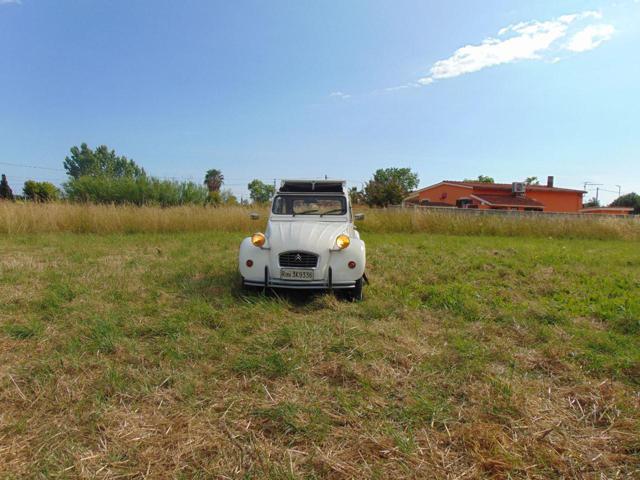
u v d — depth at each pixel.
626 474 1.93
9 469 1.87
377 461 1.98
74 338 3.36
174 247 9.38
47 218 12.05
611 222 15.21
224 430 2.21
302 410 2.39
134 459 1.97
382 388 2.69
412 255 8.88
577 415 2.43
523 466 1.95
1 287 5.05
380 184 36.19
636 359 3.11
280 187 6.31
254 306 4.43
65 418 2.29
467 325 4.04
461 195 37.03
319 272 4.77
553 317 4.27
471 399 2.54
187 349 3.23
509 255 9.29
